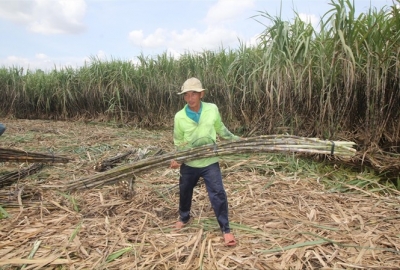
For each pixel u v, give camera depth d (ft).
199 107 8.71
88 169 15.48
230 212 10.41
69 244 8.59
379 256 7.80
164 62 30.04
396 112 14.62
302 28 16.71
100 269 7.54
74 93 36.01
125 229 9.52
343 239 8.57
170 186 12.92
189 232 9.24
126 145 20.36
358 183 12.46
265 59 17.33
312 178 13.38
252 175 13.98
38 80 38.78
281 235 8.82
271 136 9.11
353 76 13.82
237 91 21.09
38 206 11.04
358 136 15.28
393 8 13.19
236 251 8.12
